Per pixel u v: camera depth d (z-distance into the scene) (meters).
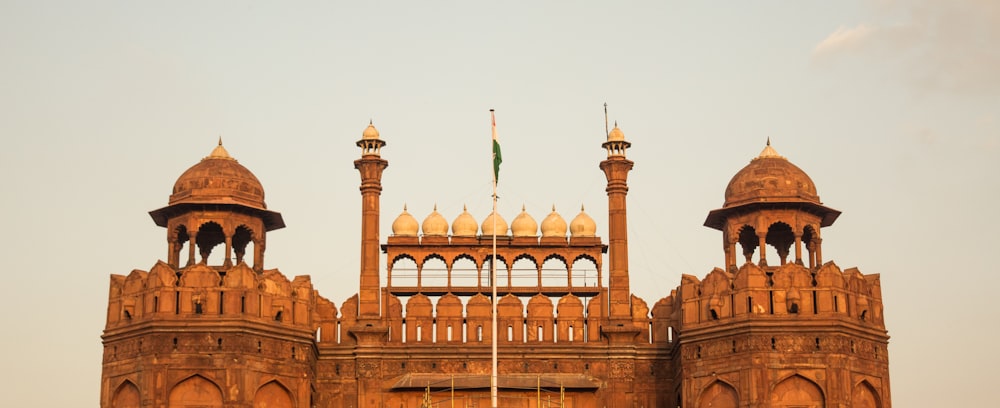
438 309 61.38
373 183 62.44
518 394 59.91
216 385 55.84
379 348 60.78
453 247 62.84
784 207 59.38
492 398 54.28
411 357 60.81
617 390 60.72
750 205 59.47
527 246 63.00
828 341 55.97
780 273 56.94
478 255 62.78
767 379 55.69
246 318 56.56
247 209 59.84
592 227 63.44
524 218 63.50
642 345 61.16
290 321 58.34
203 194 59.41
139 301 57.16
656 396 60.81
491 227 63.03
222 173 60.00
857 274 57.81
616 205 62.50
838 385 55.59
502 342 61.00
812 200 59.84
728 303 57.22
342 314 61.28
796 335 56.06
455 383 59.81
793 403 55.59
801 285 56.72
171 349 55.97
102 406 57.19
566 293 62.59
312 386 59.69
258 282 57.66
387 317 61.59
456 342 60.97
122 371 56.81
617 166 62.75
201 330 56.19
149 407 55.31
